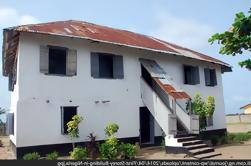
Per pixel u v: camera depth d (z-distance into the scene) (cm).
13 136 1577
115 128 1388
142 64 1755
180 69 2016
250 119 4481
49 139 1362
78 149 1281
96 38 1529
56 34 1355
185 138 1525
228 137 2169
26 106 1317
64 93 1438
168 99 1733
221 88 2394
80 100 1487
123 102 1656
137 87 1739
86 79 1523
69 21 1914
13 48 1505
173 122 1541
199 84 2147
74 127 1338
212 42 539
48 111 1377
